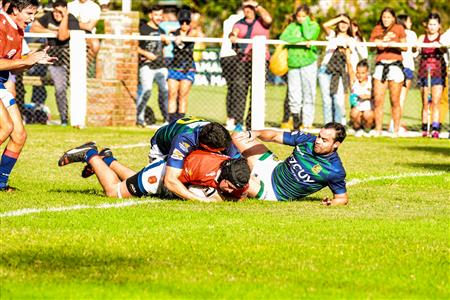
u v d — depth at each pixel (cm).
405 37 4953
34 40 5228
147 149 4184
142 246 2067
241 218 2405
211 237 2167
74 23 5166
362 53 4972
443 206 2712
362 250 2070
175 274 1839
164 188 2673
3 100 2764
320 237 2192
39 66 5216
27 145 4206
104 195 2759
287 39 4947
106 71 5275
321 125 5331
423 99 5047
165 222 2327
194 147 2619
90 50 5306
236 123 5072
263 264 1934
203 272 1859
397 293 1759
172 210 2489
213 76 6012
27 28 5159
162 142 2692
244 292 1731
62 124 5222
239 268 1898
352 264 1950
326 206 2664
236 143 2758
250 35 5069
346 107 6338
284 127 5181
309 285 1791
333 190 2697
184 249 2047
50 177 3244
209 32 8456
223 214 2452
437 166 3744
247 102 5794
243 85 5034
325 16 8019
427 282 1834
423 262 1978
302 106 5006
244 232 2230
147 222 2322
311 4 8106
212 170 2597
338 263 1955
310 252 2044
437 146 4556
